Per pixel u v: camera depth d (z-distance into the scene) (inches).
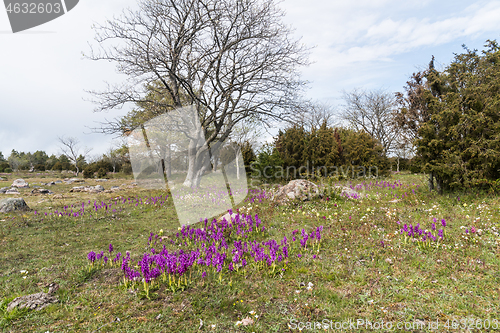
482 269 148.8
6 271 176.6
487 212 244.7
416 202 314.5
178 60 590.9
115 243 235.6
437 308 118.1
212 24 596.4
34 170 2060.8
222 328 110.8
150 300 133.4
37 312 124.4
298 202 343.9
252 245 186.4
